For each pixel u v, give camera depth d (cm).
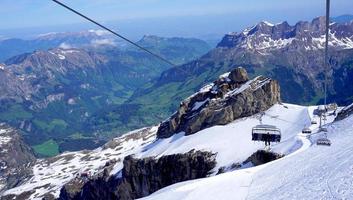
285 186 5444
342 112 11200
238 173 7306
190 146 15675
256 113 16975
